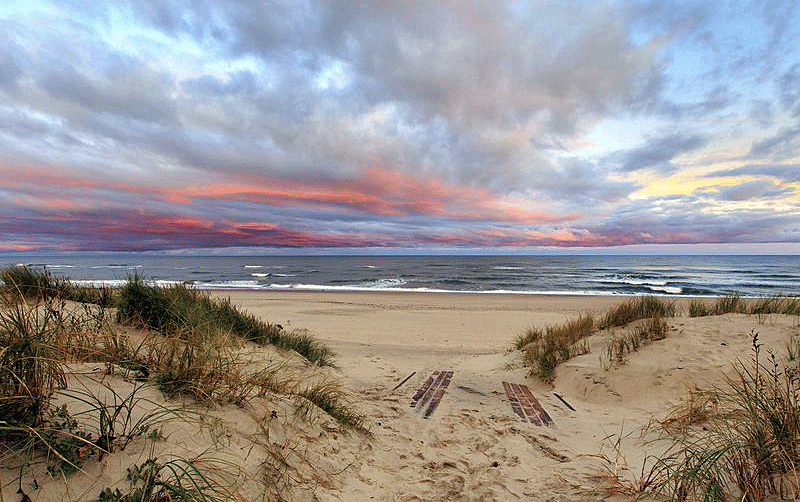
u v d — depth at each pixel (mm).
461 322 14430
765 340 6203
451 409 5500
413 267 76500
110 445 2246
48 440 2025
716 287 35875
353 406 5301
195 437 2715
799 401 3447
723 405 4449
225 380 3615
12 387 2174
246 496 2449
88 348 3379
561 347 7652
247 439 3012
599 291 32406
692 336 6754
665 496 2713
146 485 1978
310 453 3322
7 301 3645
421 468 3676
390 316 15734
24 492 1814
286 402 3941
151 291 5594
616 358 6633
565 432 4664
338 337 11305
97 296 6133
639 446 4059
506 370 7863
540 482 3371
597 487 3148
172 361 3568
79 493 1928
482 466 3725
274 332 7559
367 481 3320
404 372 7754
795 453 2551
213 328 5547
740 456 2635
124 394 2877
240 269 70000
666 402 5266
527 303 21406
